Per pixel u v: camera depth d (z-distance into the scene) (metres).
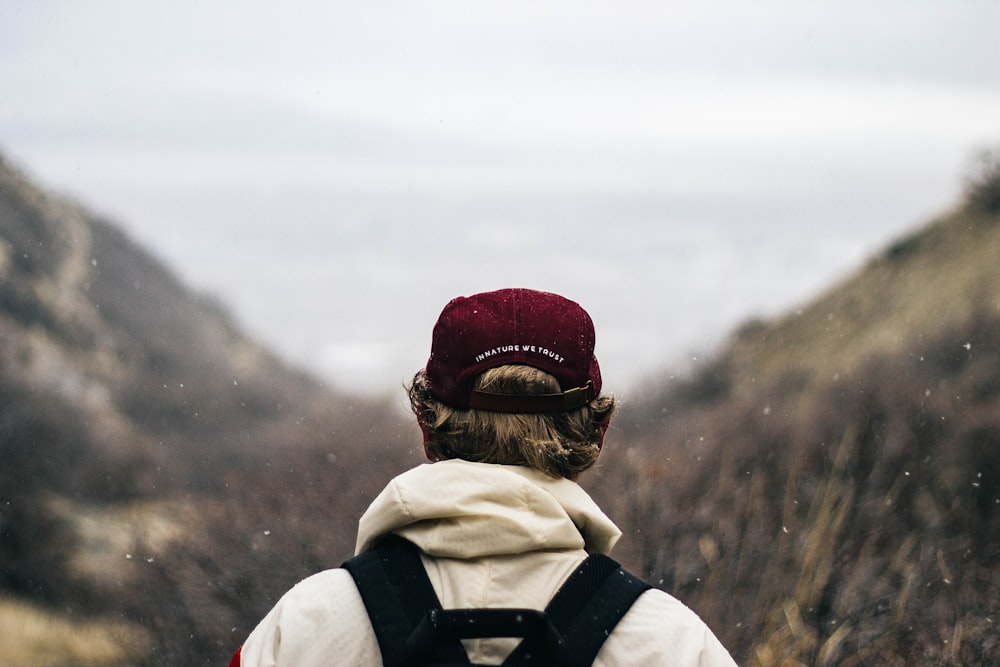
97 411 23.05
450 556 1.16
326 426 8.77
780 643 5.09
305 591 1.17
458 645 1.10
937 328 16.39
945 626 4.68
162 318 36.62
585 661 1.09
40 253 35.41
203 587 7.17
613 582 1.15
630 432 10.95
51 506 16.45
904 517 6.31
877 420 8.87
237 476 8.20
